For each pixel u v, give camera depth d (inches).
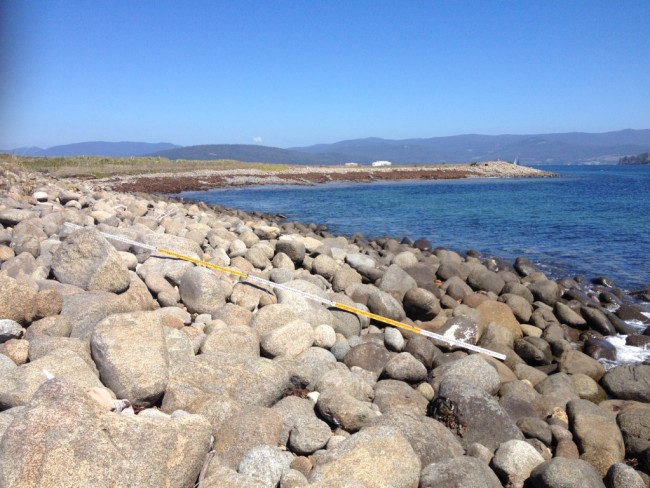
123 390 192.7
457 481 172.7
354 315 348.5
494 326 362.0
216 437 186.5
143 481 138.9
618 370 309.6
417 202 1549.0
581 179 3056.1
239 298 337.7
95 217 525.0
